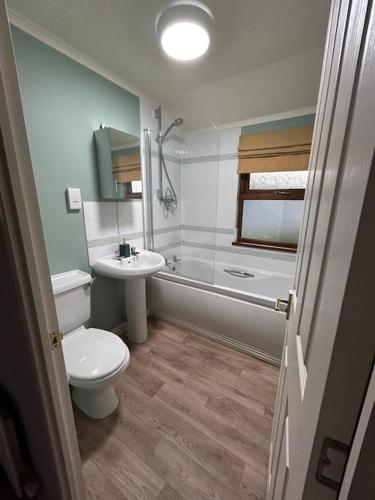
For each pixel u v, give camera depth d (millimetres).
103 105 1665
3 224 483
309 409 341
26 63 1231
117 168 1774
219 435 1221
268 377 1610
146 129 2062
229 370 1670
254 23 1220
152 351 1871
